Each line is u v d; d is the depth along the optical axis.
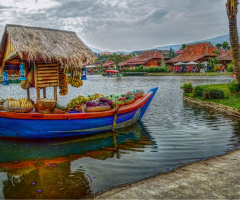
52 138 7.66
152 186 4.46
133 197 4.10
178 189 4.30
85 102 8.77
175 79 37.41
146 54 71.75
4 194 4.43
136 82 33.94
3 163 5.89
